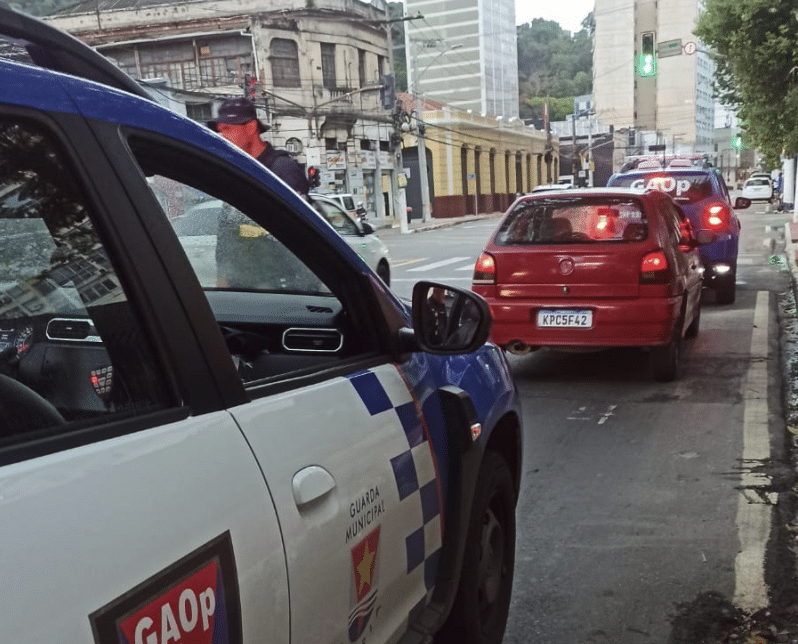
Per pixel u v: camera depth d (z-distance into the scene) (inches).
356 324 81.1
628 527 143.6
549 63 4800.7
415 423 78.8
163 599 44.7
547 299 231.9
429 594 81.7
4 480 39.8
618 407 218.8
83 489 42.6
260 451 55.4
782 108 509.7
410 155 1959.9
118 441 46.6
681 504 152.7
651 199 235.1
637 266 224.1
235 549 50.3
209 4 1414.9
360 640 66.0
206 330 55.0
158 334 51.3
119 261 50.5
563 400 228.2
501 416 104.7
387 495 70.1
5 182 46.7
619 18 3722.9
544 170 2797.7
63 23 1429.6
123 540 43.1
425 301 79.4
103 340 50.9
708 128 4227.4
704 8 563.2
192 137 60.5
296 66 1454.2
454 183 1968.5
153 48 1428.4
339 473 62.9
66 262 50.5
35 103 47.6
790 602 117.2
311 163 1380.4
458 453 87.0
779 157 641.6
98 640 40.3
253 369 84.0
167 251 53.7
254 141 197.5
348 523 62.9
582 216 235.1
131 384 49.9
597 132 3380.9
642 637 109.9
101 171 50.8
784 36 477.1
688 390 233.3
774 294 422.0
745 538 137.4
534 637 110.5
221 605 48.8
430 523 80.4
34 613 37.6
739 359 270.5
